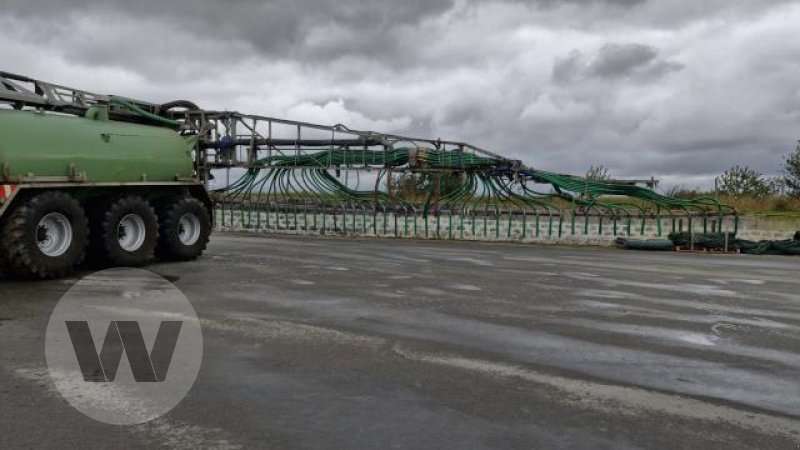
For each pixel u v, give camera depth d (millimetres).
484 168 20953
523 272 11727
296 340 6082
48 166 9867
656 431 4031
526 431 3979
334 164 21016
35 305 7508
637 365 5496
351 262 12758
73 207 9992
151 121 13586
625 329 6879
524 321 7180
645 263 14328
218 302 7891
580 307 8133
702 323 7297
